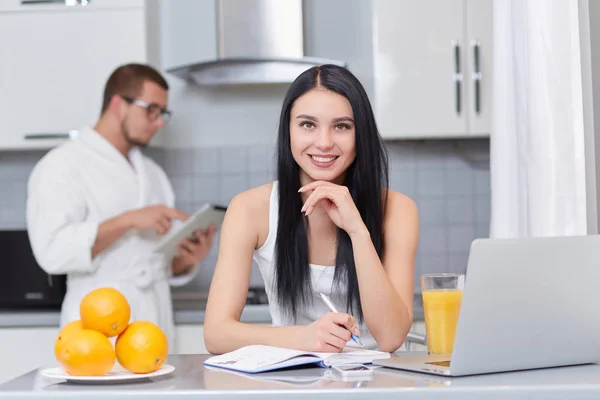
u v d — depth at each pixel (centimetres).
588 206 161
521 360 112
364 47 313
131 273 261
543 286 111
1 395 101
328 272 160
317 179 154
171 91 321
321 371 115
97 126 270
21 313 274
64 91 289
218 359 124
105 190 263
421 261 319
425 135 288
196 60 315
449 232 319
